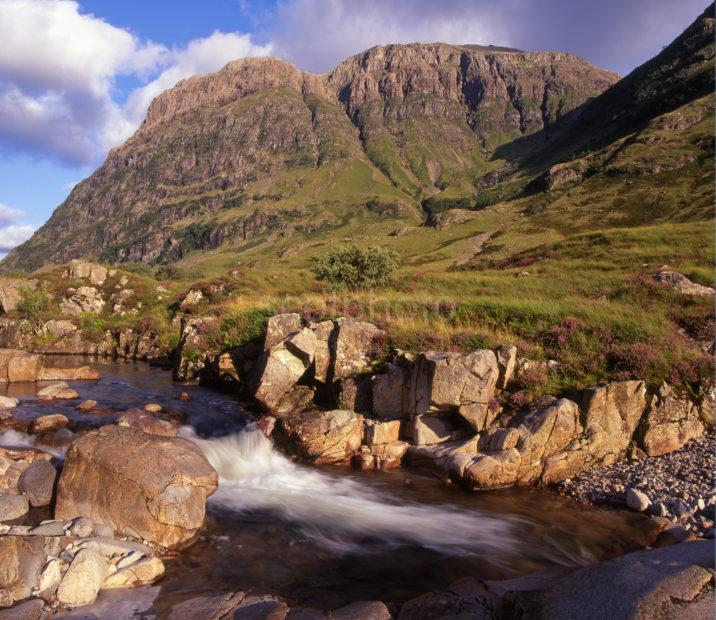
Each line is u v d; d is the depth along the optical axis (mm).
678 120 161125
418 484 13305
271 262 171500
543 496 12688
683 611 6223
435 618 7059
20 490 10516
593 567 7711
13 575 7641
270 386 17312
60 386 19547
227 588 8312
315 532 10617
